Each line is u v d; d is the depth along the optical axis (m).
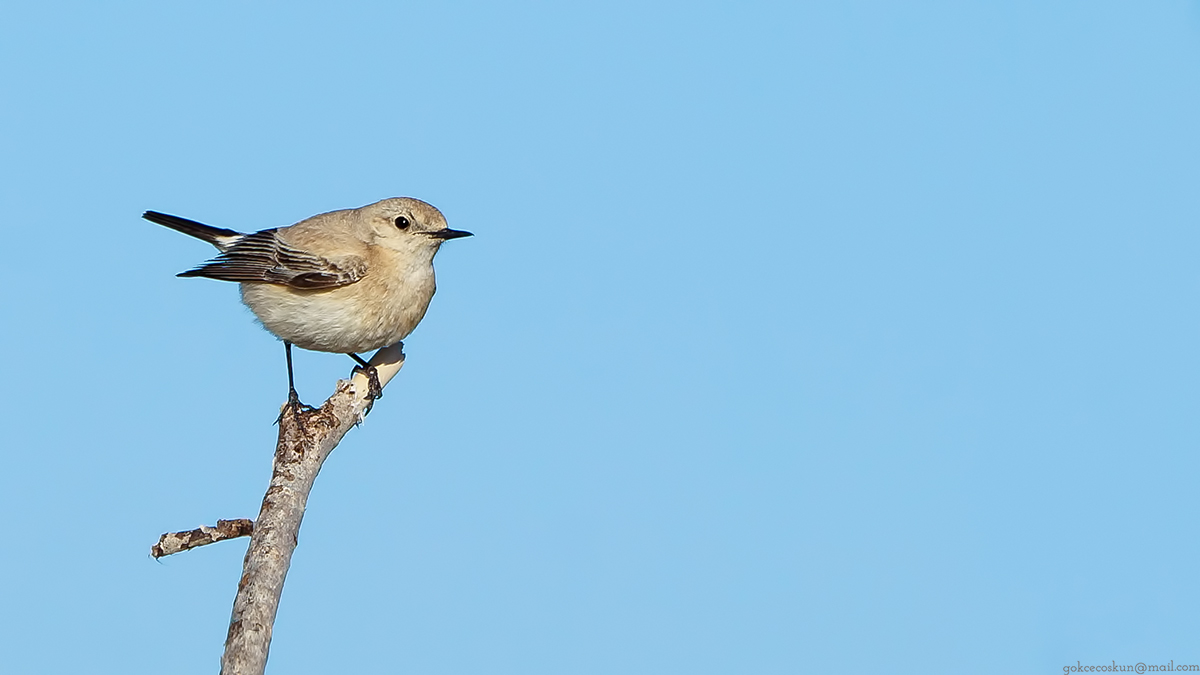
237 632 8.95
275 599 9.39
